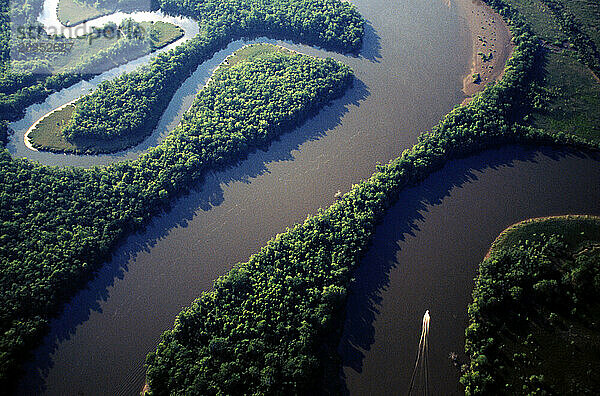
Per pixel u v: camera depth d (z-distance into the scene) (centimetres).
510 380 15488
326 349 16388
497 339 16450
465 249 19150
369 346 16488
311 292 16925
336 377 15788
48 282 17325
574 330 16550
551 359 15925
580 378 15512
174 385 15025
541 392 15125
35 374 16038
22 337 16250
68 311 17488
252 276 17400
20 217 18800
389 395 15425
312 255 18050
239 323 16175
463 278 18262
